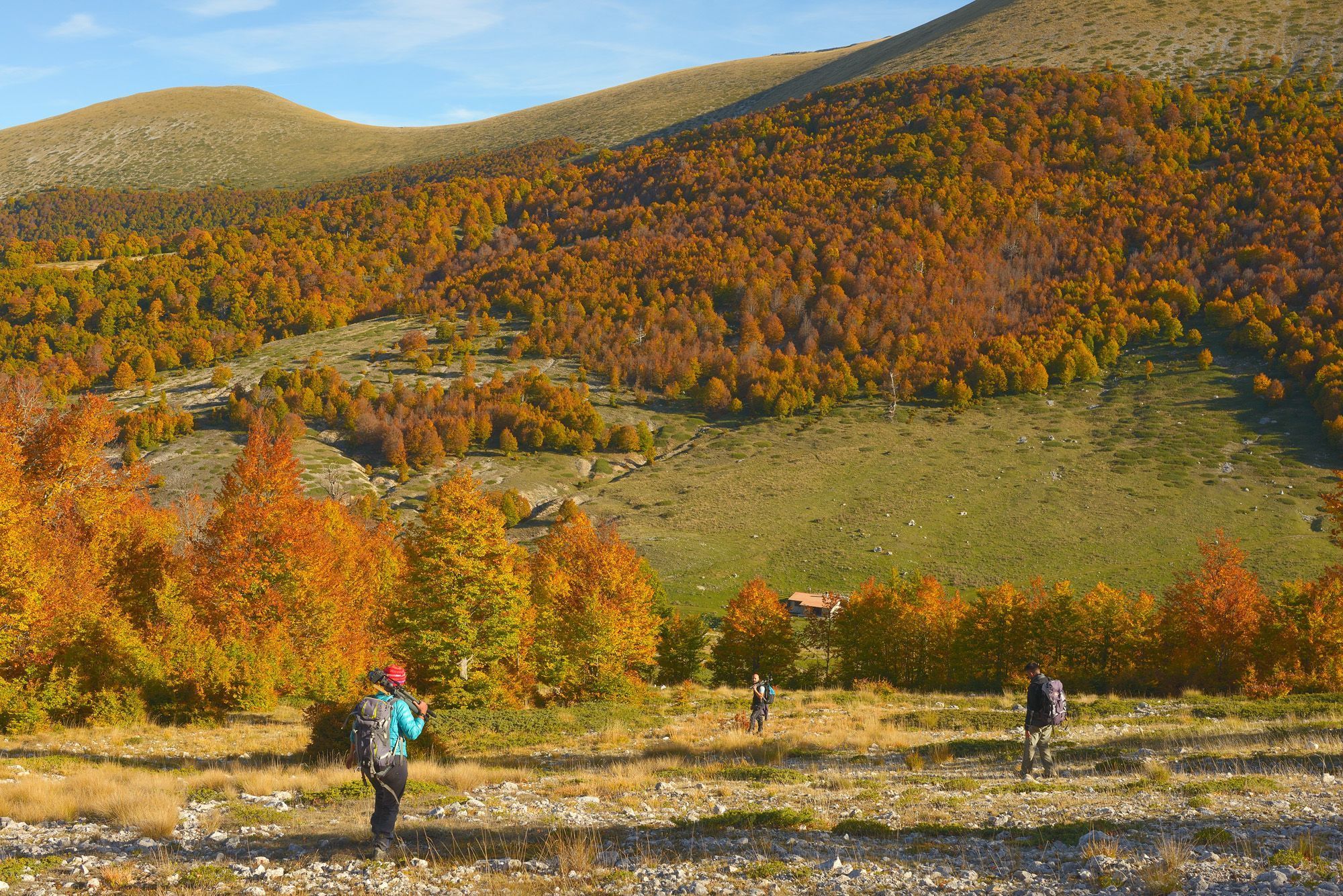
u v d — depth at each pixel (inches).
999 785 518.9
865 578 4200.3
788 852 340.5
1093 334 7322.8
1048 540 4498.0
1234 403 6151.6
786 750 804.0
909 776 610.9
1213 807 398.0
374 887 291.4
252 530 1366.9
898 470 5708.7
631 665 1760.6
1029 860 314.5
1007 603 2331.4
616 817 437.1
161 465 5999.0
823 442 6451.8
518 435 6934.1
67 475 1305.4
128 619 1170.0
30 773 613.3
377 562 1854.1
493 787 567.5
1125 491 5027.1
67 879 305.4
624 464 6614.2
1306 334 6412.4
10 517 1046.4
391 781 334.6
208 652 1163.9
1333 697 1063.6
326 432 7012.8
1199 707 993.5
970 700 1382.9
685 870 309.3
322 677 1289.4
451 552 1350.9
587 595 1695.4
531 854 343.6
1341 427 5285.4
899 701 1413.6
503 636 1375.5
